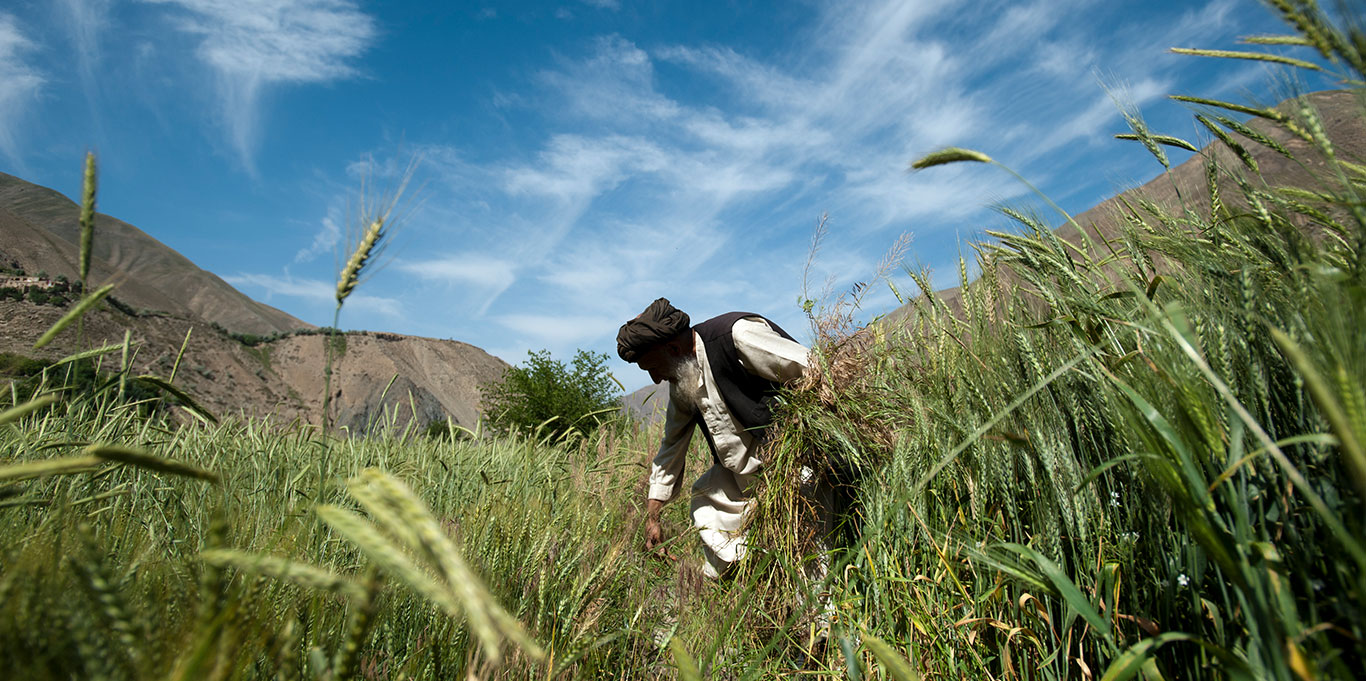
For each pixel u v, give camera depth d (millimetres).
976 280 2150
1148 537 1314
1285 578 884
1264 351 1146
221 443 2656
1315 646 914
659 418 4652
